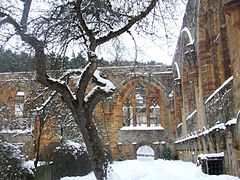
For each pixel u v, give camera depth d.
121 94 44.81
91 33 9.92
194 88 26.23
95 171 9.98
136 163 31.45
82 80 10.08
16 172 11.84
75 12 9.63
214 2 17.55
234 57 12.45
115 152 43.62
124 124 47.03
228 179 13.40
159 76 45.69
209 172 16.02
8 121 25.42
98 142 10.18
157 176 17.86
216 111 16.64
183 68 32.75
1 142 12.02
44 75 9.89
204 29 21.11
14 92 30.97
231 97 13.38
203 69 21.09
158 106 47.69
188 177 16.56
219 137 15.65
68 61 11.64
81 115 10.05
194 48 23.91
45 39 9.47
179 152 39.47
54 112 17.59
